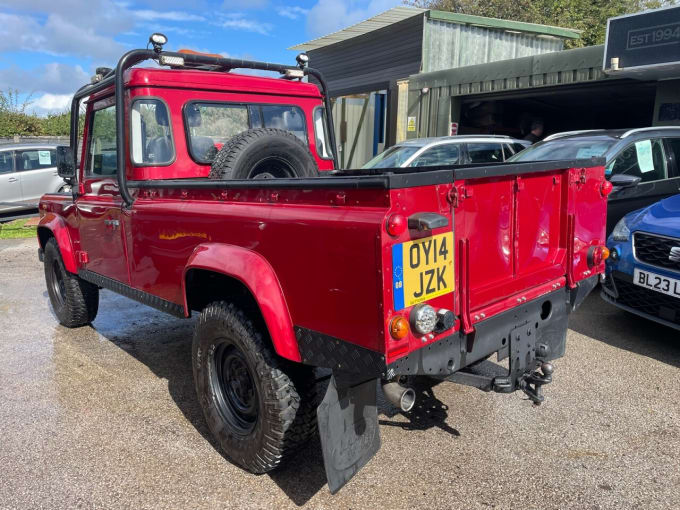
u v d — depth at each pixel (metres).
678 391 3.61
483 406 3.47
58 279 5.23
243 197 2.63
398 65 13.85
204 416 3.20
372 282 1.96
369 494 2.60
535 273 2.81
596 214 3.16
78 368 4.22
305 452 3.01
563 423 3.23
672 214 4.29
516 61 10.49
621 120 16.02
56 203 4.85
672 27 7.36
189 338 4.93
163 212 3.14
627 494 2.56
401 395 2.28
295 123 4.30
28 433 3.22
